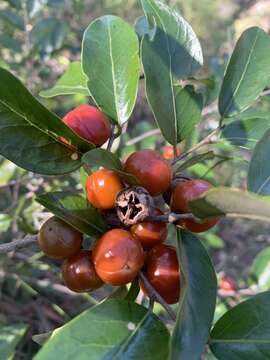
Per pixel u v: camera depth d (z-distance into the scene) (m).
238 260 0.36
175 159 0.11
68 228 0.10
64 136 0.10
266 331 0.09
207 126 0.24
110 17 0.11
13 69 0.25
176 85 0.11
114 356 0.08
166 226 0.09
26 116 0.09
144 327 0.09
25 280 0.19
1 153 0.10
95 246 0.09
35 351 0.23
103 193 0.09
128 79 0.11
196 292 0.09
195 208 0.08
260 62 0.12
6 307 0.23
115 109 0.11
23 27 0.25
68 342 0.08
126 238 0.09
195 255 0.09
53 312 0.22
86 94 0.13
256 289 0.19
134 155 0.09
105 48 0.11
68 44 0.28
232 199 0.08
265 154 0.10
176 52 0.11
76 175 0.21
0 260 0.20
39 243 0.10
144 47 0.11
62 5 0.24
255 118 0.12
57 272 0.19
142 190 0.09
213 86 0.15
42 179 0.20
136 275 0.09
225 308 0.20
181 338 0.08
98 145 0.10
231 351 0.09
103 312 0.09
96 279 0.10
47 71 0.27
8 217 0.19
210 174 0.19
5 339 0.17
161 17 0.11
